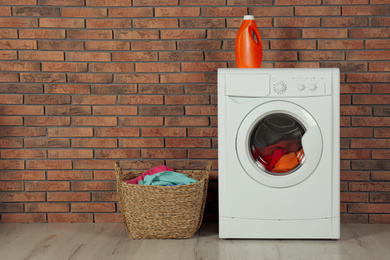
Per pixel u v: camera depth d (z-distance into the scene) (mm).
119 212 3275
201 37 3193
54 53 3227
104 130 3254
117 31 3207
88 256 2621
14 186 3270
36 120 3254
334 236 2777
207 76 3209
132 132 3248
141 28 3205
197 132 3234
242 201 2775
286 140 2766
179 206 2805
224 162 2768
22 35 3219
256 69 2723
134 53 3217
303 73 2707
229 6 3172
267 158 2787
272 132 2768
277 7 3164
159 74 3223
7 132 3256
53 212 3270
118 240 2885
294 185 2752
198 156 3244
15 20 3209
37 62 3234
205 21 3184
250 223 2785
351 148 3199
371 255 2590
